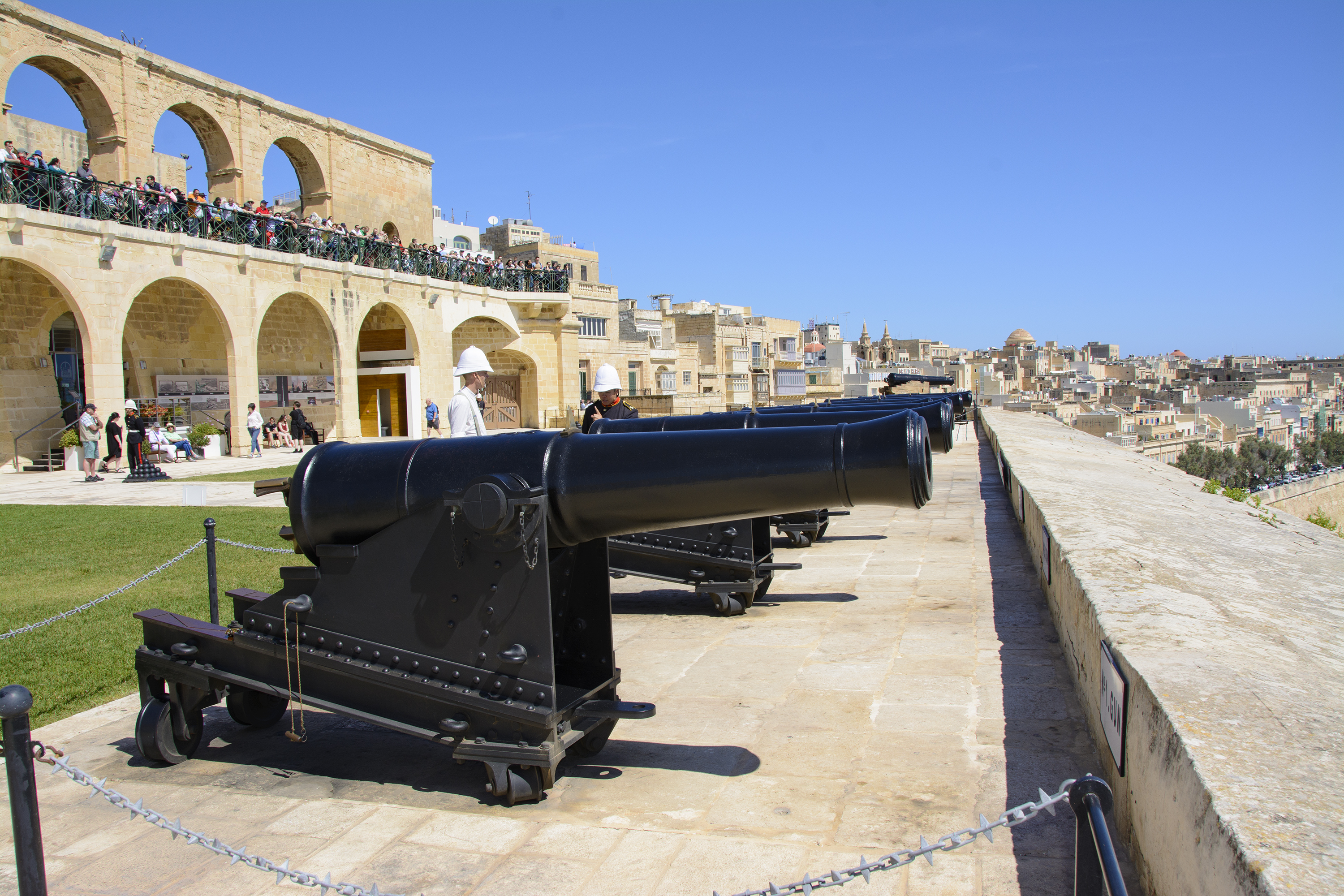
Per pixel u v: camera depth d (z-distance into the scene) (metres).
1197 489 9.09
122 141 25.11
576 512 3.59
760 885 2.81
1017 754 3.67
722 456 3.41
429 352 33.03
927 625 5.79
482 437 3.84
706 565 6.41
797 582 7.45
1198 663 2.52
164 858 3.27
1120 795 2.74
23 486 18.84
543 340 38.81
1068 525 5.04
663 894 2.80
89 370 21.05
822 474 3.28
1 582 8.69
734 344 67.50
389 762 4.09
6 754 2.46
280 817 3.55
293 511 3.90
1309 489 22.55
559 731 3.56
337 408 29.17
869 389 77.19
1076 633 4.19
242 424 25.50
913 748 3.83
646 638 5.95
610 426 7.06
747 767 3.76
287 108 30.92
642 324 59.94
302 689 3.98
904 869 2.83
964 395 18.45
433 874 3.02
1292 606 3.34
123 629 6.79
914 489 3.16
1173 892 2.07
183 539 11.09
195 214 24.48
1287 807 1.69
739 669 5.13
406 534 3.73
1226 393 131.88
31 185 20.27
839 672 4.96
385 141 35.25
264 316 30.45
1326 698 2.25
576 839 3.21
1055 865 2.81
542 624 3.49
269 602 4.01
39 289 23.19
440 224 66.44
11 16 22.20
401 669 3.75
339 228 29.91
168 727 4.14
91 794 3.87
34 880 2.48
